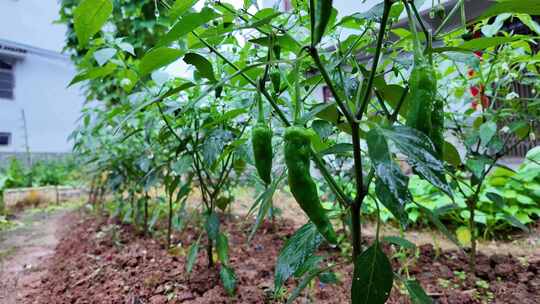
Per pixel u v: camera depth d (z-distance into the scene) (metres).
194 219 2.51
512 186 2.28
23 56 7.49
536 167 2.28
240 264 1.60
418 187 2.50
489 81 1.42
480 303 1.16
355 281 0.59
